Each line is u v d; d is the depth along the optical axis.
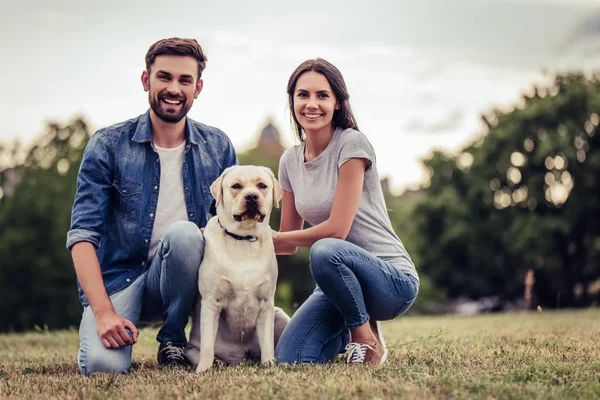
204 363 4.09
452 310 32.97
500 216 30.91
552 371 3.60
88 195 4.45
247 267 4.16
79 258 4.27
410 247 31.69
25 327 30.44
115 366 4.11
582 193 29.83
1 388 3.54
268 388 3.22
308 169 4.56
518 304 31.30
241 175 4.26
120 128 4.61
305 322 4.37
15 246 30.28
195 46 4.55
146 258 4.56
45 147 33.16
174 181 4.65
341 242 4.14
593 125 30.88
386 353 4.31
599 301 29.77
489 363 3.95
